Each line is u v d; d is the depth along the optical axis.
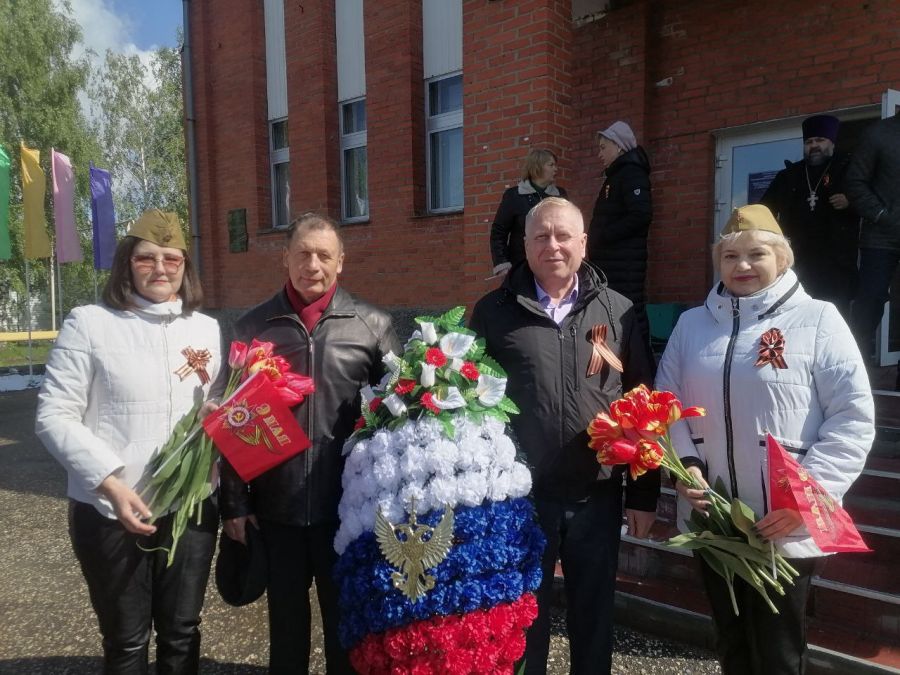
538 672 2.25
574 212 2.27
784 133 5.32
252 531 2.33
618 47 5.90
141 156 28.34
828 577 2.95
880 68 4.75
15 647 3.16
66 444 1.96
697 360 2.14
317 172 8.38
